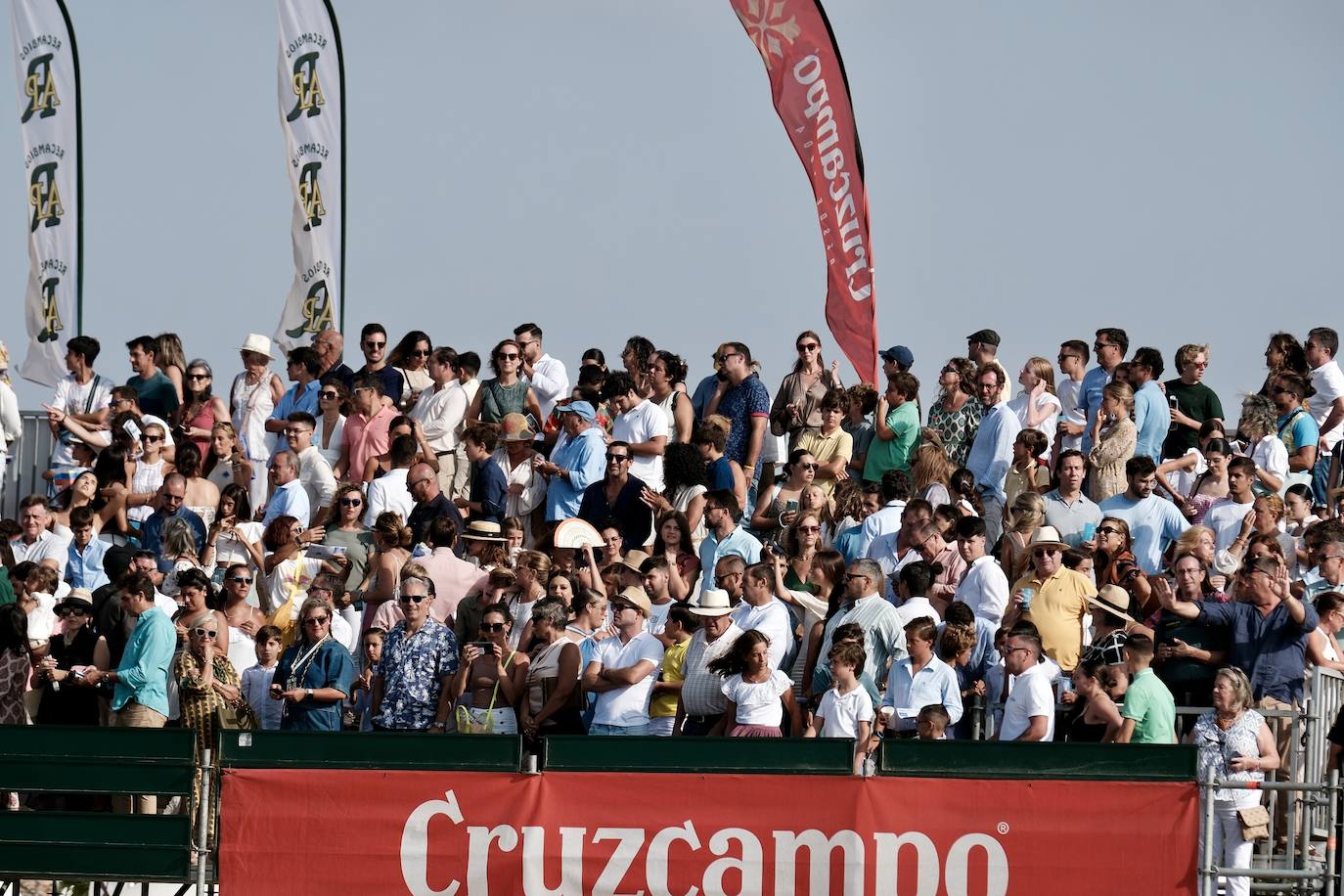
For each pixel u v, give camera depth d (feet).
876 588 164.35
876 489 196.34
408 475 205.05
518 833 139.33
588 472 207.62
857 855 138.10
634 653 165.27
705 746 139.44
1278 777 155.43
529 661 164.96
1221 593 172.86
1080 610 166.71
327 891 139.44
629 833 139.23
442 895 139.33
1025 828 137.69
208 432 230.89
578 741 139.85
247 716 165.37
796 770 139.03
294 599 189.16
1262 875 140.26
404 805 139.85
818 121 230.27
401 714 163.22
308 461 214.90
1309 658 160.56
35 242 259.60
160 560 196.44
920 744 138.72
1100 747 138.00
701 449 202.80
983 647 165.48
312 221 250.57
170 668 167.32
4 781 141.49
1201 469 211.82
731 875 138.82
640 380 226.17
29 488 244.22
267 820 139.95
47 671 166.81
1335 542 176.55
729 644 161.17
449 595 182.19
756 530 206.39
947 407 216.74
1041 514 184.03
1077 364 225.56
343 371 232.32
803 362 227.81
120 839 141.69
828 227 230.07
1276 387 219.41
